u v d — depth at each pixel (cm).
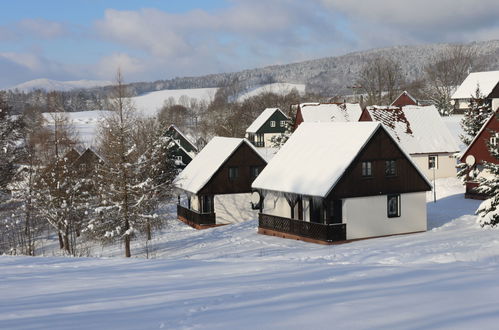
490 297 866
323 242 2905
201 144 8700
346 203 2964
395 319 727
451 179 4781
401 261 1983
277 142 7981
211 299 932
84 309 905
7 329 762
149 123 6009
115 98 3716
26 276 1469
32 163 4106
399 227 3106
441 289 948
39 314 871
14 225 3938
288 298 909
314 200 3044
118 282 1259
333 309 804
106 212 3334
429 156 4916
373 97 10481
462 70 13212
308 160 3238
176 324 758
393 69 14562
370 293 926
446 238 2550
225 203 4141
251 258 2075
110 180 3375
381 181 3042
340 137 3203
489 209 2891
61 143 5488
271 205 3444
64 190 3694
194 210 4241
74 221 3800
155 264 1700
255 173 4219
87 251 3484
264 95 14138
